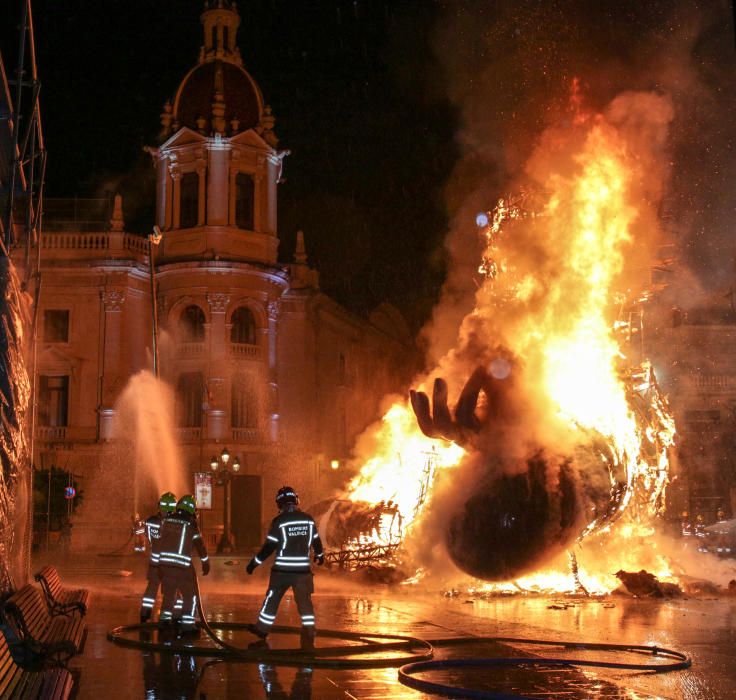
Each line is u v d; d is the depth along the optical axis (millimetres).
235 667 10617
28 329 15375
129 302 50281
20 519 13523
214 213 50438
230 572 29328
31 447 15406
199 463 48906
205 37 53188
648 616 16406
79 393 49562
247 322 51062
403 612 16891
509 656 11625
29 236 15680
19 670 8797
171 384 50094
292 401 53375
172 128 51781
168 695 9008
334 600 19297
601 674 10406
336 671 10445
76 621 13141
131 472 48625
